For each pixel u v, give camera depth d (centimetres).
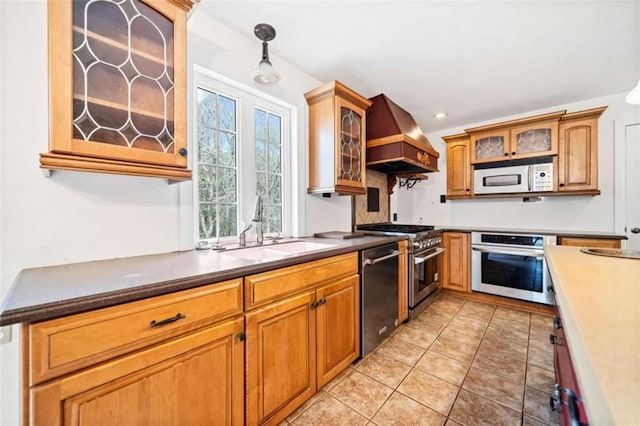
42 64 108
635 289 82
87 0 100
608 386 38
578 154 270
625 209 265
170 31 121
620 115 268
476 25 171
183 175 126
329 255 156
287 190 224
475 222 360
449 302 302
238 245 174
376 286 200
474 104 296
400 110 293
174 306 91
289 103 216
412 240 250
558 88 258
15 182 103
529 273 271
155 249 142
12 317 63
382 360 187
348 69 225
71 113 96
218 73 170
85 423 73
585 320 60
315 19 166
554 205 306
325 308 155
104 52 104
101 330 76
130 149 109
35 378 67
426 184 399
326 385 160
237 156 191
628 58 205
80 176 118
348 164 230
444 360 186
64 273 99
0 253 101
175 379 91
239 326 110
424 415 138
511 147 301
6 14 102
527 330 231
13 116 103
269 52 201
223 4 154
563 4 152
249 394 114
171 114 121
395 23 169
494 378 166
